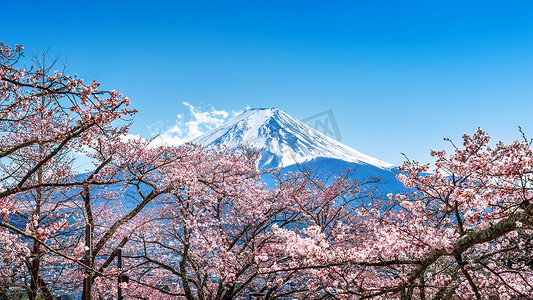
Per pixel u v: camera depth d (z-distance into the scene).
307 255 5.15
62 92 5.43
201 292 11.32
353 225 11.09
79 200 10.32
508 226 5.33
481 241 5.59
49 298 10.63
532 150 5.39
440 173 6.31
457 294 7.23
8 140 9.50
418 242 5.70
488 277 7.66
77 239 10.05
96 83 5.69
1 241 7.12
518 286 6.63
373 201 8.98
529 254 7.43
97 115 5.91
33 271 9.84
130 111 5.93
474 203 5.27
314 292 8.87
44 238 5.87
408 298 8.41
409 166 6.66
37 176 9.85
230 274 10.76
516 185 5.35
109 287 11.35
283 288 11.09
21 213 9.01
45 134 8.47
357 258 5.43
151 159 11.21
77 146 9.11
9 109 6.36
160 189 10.78
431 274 7.32
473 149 6.59
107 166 9.34
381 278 10.15
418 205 6.67
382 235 5.87
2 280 9.72
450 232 5.79
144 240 11.32
